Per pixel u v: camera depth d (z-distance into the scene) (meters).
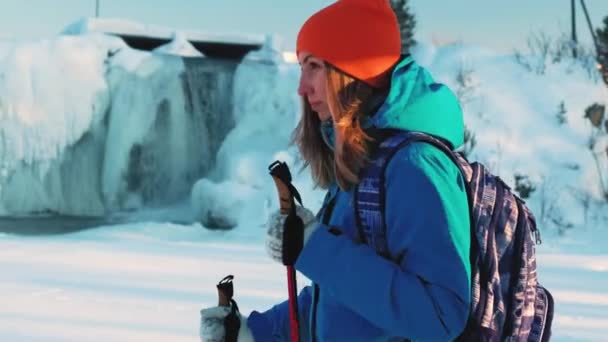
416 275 1.44
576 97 11.91
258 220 10.77
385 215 1.51
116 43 14.12
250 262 7.34
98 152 13.98
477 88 12.02
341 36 1.59
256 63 14.04
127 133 13.84
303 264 1.51
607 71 12.55
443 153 1.52
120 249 8.26
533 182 10.57
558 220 10.02
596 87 12.19
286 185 1.57
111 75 13.84
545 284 6.23
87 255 7.74
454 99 1.64
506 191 1.61
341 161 1.57
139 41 15.04
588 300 5.57
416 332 1.44
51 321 4.75
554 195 10.43
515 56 12.84
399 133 1.55
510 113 11.57
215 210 11.07
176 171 14.19
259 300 5.40
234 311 1.89
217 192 11.15
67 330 4.53
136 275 6.47
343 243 1.50
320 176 1.86
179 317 4.87
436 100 1.58
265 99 13.13
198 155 14.21
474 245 1.50
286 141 12.45
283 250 1.52
